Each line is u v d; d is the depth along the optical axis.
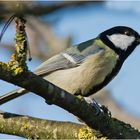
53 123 7.67
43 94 6.20
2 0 5.41
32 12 6.21
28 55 6.02
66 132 7.55
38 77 6.02
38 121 7.68
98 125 7.14
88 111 6.81
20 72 5.82
